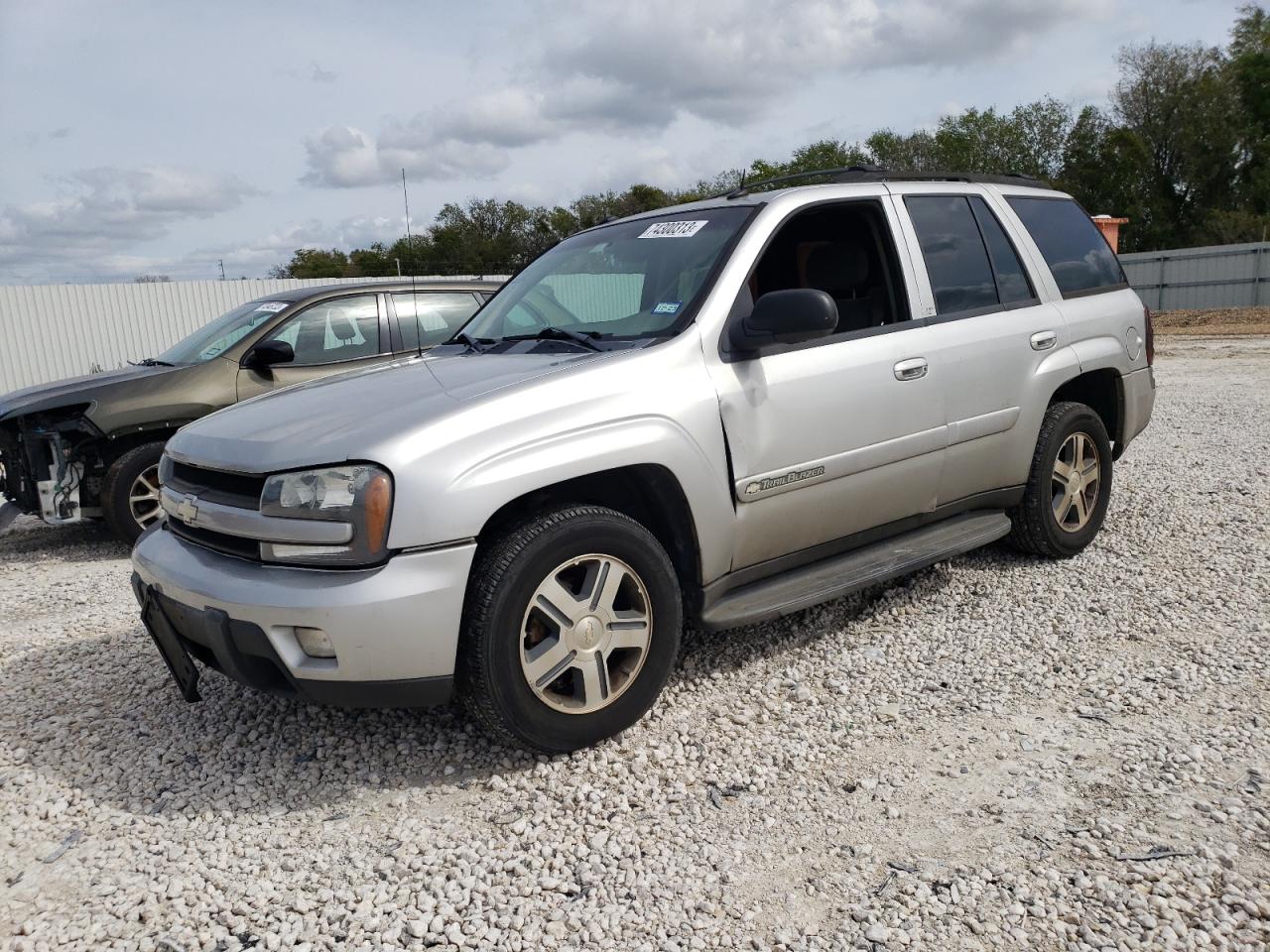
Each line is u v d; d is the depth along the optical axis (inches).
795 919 94.6
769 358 145.4
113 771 131.5
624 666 131.7
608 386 128.2
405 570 112.3
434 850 108.9
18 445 270.7
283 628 114.3
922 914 94.1
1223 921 90.1
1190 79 2182.6
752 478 141.2
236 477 123.4
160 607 129.7
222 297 1035.3
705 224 158.2
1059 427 191.0
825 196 160.7
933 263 173.2
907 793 116.3
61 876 108.0
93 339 995.3
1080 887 96.2
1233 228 2010.3
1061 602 176.7
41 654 179.2
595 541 124.8
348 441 116.0
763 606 142.4
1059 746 125.3
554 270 172.7
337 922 97.5
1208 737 125.0
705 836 109.5
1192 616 167.3
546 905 98.6
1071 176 2268.7
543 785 121.5
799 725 135.1
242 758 132.9
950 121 2370.8
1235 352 725.3
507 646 118.0
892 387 158.6
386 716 142.5
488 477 116.3
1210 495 251.3
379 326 295.1
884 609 177.3
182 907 100.7
